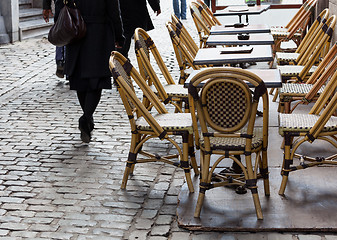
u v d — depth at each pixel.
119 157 5.55
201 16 9.13
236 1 12.00
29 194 4.71
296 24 8.34
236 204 4.31
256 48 5.46
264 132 4.23
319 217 4.05
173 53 10.84
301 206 4.24
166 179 4.96
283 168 4.56
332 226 3.91
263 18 12.18
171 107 7.25
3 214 4.36
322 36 6.45
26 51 11.19
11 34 12.05
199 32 8.61
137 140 4.75
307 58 6.61
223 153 4.13
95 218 4.26
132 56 10.91
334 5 7.62
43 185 4.90
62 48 8.39
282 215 4.10
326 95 4.72
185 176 4.66
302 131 4.36
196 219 4.10
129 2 8.10
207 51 5.41
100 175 5.10
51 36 5.54
